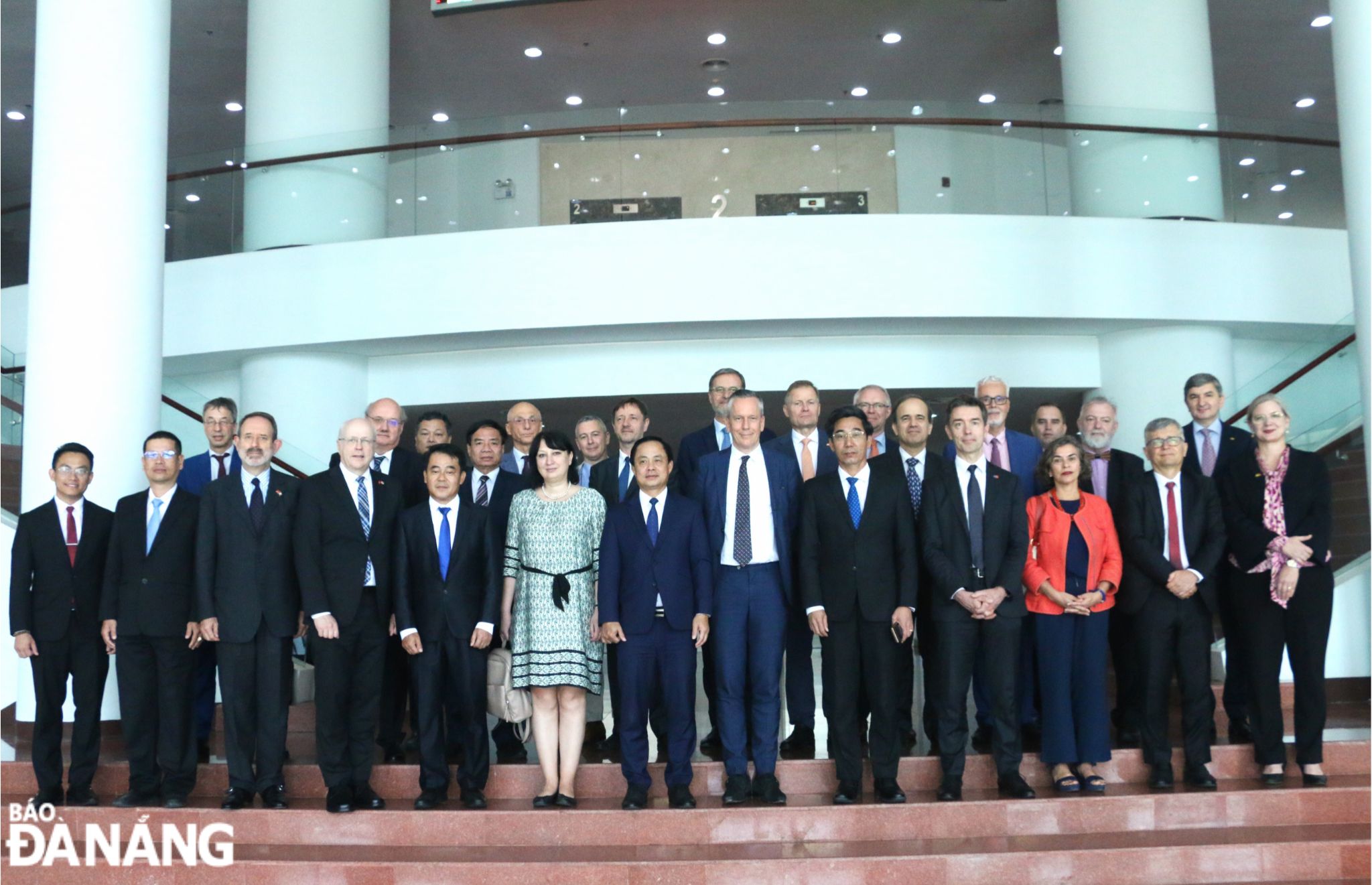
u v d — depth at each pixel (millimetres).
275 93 9383
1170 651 4656
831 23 11539
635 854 4203
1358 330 5621
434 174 8539
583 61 12266
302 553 4570
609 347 8805
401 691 5113
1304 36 11727
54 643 4699
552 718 4551
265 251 8609
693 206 8359
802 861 4031
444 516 4699
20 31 11055
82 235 6090
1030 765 4758
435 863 4098
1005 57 12414
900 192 8398
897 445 5410
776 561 4590
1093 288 8344
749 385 8766
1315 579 4586
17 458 6781
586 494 4695
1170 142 8562
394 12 11102
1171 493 4746
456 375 8914
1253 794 4445
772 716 4531
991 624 4559
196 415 7180
